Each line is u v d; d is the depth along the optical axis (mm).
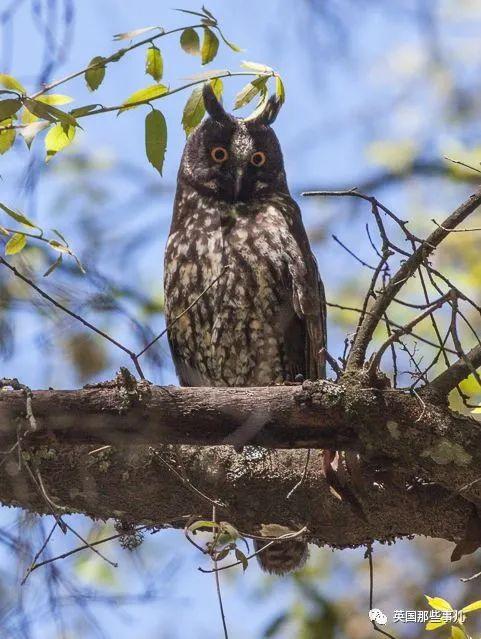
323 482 8211
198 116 8078
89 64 7570
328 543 8500
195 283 11344
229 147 12000
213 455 8203
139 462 8031
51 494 8016
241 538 6762
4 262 7160
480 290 14227
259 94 8180
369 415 7402
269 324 11227
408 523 8172
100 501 8172
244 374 11547
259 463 8227
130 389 7312
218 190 11922
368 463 7816
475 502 7820
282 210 11750
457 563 14211
